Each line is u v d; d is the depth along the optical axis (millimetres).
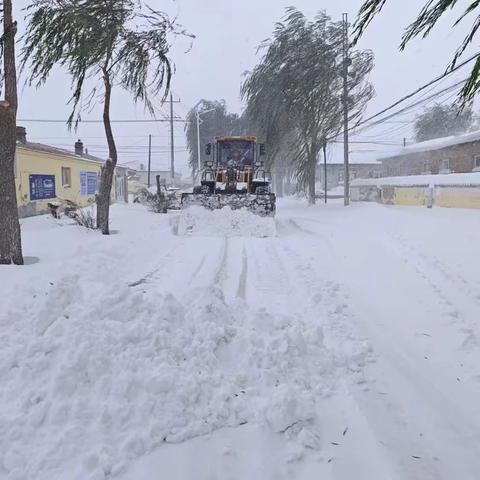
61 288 4297
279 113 27000
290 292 6758
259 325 4312
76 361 3357
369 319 5527
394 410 3482
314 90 25953
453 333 5047
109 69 12945
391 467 2801
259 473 2725
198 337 3951
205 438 3035
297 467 2812
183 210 13664
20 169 17844
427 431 3221
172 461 2793
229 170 17047
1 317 4348
